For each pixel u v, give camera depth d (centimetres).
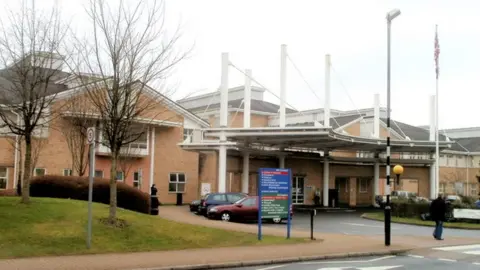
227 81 3606
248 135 3497
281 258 1462
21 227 1512
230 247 1631
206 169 4559
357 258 1591
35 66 1784
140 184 3853
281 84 3569
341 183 5194
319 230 2455
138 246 1516
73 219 1658
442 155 6500
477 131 8062
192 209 3253
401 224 3022
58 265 1214
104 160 3641
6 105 2152
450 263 1512
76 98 2633
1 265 1189
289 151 4297
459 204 3341
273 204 1855
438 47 4412
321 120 5209
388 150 1895
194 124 4378
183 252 1495
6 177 3238
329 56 3703
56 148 3400
